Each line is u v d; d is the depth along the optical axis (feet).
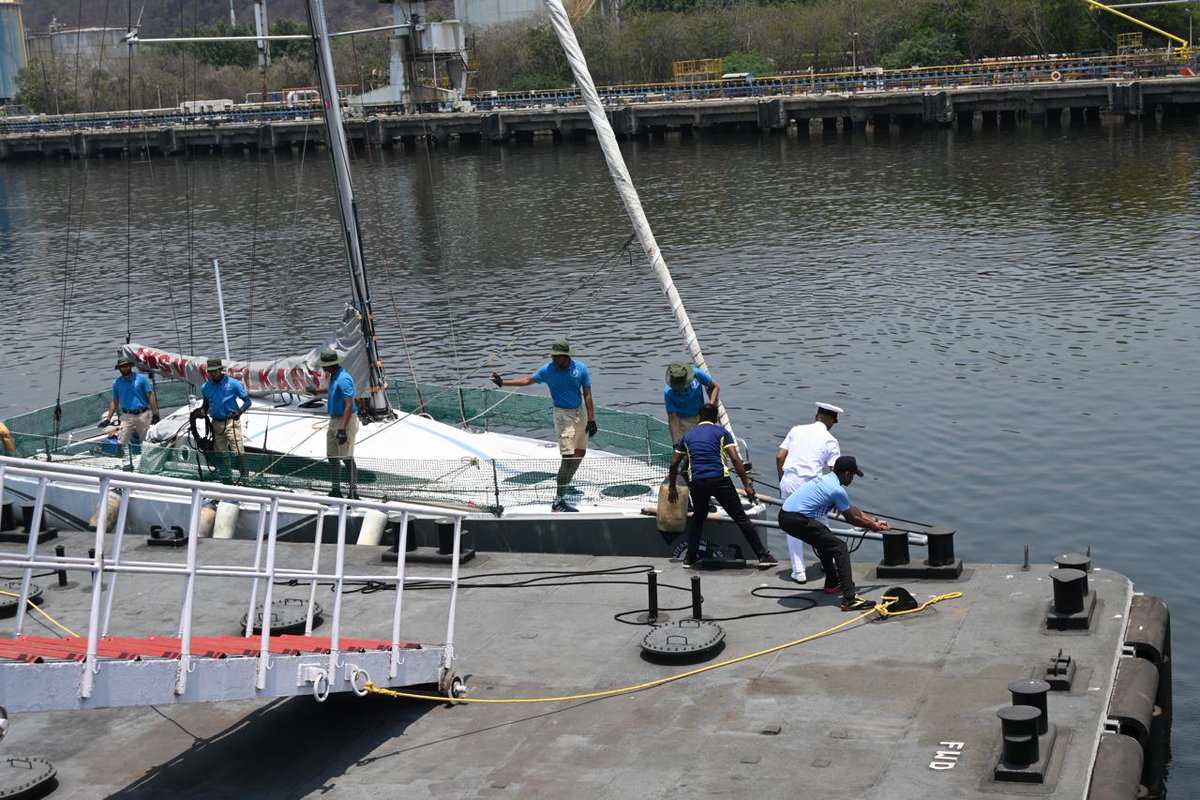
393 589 47.21
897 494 67.00
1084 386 83.82
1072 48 341.62
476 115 328.90
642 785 31.96
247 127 350.64
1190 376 84.48
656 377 94.43
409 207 205.87
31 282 151.12
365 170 278.05
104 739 37.06
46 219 217.56
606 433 58.18
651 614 42.34
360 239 62.75
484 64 417.28
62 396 99.19
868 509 65.16
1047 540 60.23
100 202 241.14
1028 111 279.28
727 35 396.98
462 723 36.45
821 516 42.09
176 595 47.73
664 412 85.51
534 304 122.83
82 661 29.14
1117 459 69.56
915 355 94.99
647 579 45.32
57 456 60.54
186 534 56.18
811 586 43.98
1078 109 289.12
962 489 67.05
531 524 52.49
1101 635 37.58
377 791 33.12
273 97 447.83
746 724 34.50
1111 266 122.31
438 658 37.86
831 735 33.37
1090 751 31.14
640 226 55.31
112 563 29.60
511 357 102.99
